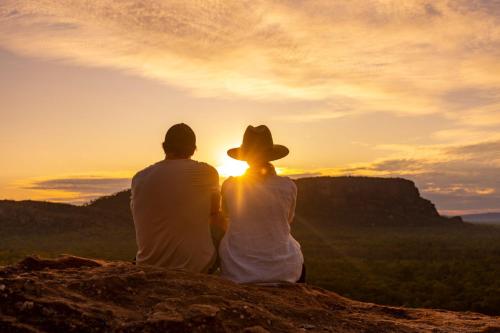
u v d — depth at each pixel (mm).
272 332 3611
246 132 5137
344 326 4047
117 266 4535
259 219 4957
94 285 3770
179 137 5035
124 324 3273
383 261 65375
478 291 40219
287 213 5051
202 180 4938
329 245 97875
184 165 4910
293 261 4961
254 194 4992
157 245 4859
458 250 89000
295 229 142625
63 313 3320
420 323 4469
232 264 4895
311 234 133375
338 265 59125
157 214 4832
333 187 177125
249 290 4434
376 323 4207
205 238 4945
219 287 4262
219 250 5051
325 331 3854
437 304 36719
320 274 50344
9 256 51531
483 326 4406
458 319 4715
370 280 46719
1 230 116688
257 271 4836
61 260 4926
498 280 46438
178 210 4828
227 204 5051
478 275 50844
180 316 3359
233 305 3770
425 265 59406
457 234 151250
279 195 5000
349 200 173500
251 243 4918
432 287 43719
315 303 4625
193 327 3312
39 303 3346
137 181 4918
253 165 5145
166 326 3268
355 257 78250
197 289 4047
